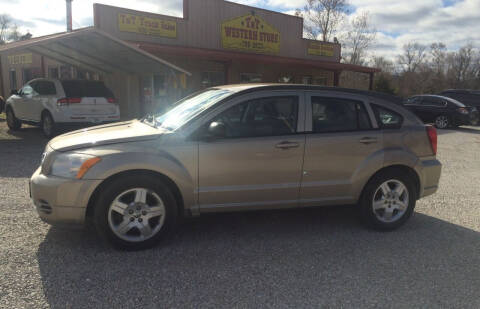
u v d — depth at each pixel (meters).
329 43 23.52
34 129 12.27
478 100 20.62
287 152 4.09
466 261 3.77
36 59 19.42
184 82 13.16
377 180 4.43
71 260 3.53
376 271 3.52
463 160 9.39
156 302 2.90
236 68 19.08
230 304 2.91
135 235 3.83
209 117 3.93
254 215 4.95
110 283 3.15
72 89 10.12
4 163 7.27
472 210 5.42
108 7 14.25
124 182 3.63
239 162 3.97
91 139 3.81
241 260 3.66
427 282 3.34
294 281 3.29
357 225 4.71
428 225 4.78
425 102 17.75
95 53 11.77
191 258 3.67
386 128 4.49
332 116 4.34
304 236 4.31
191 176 3.86
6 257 3.53
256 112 4.10
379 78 34.81
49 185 3.59
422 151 4.62
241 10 18.66
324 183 4.29
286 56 21.20
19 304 2.80
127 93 15.33
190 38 16.92
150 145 3.75
